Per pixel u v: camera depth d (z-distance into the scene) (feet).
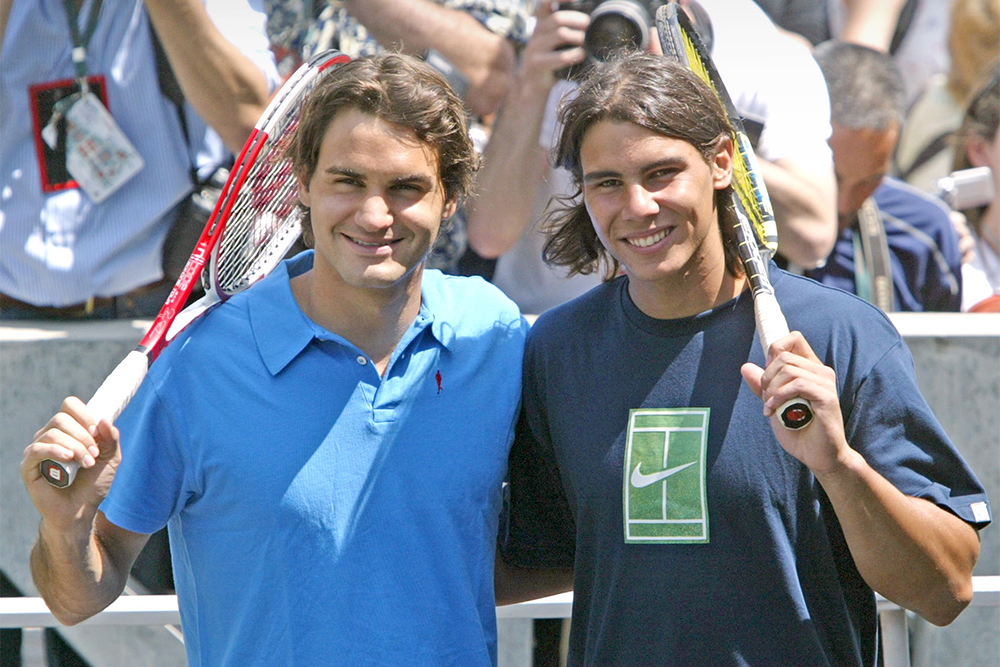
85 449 22.57
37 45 40.63
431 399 25.93
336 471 25.02
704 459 24.52
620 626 25.04
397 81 24.40
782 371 21.88
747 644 24.23
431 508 25.38
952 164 53.57
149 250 41.14
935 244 45.47
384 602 24.84
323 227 24.64
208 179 40.96
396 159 24.00
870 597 25.90
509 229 41.27
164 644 41.11
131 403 25.90
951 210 49.39
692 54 29.04
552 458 27.22
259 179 28.35
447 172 25.34
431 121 24.39
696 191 24.23
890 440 24.18
